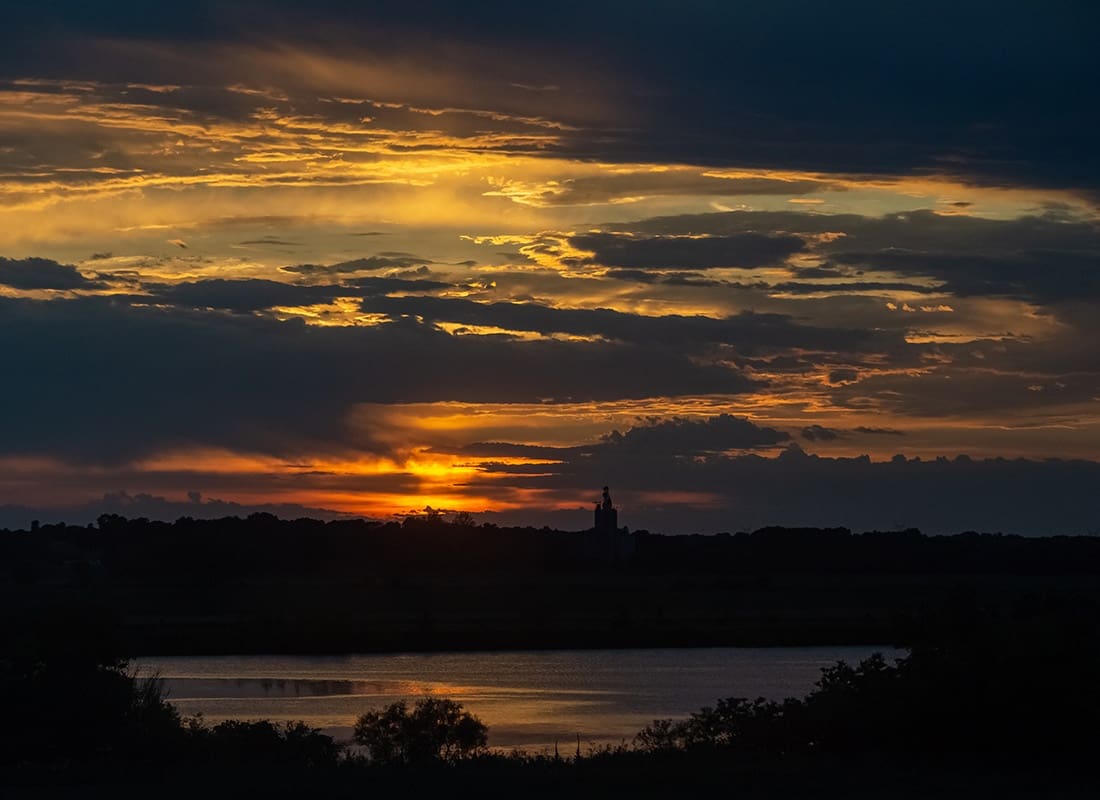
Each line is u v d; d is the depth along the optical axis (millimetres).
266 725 48719
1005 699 37969
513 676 123562
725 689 108875
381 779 34375
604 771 35188
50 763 43500
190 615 189250
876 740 39469
